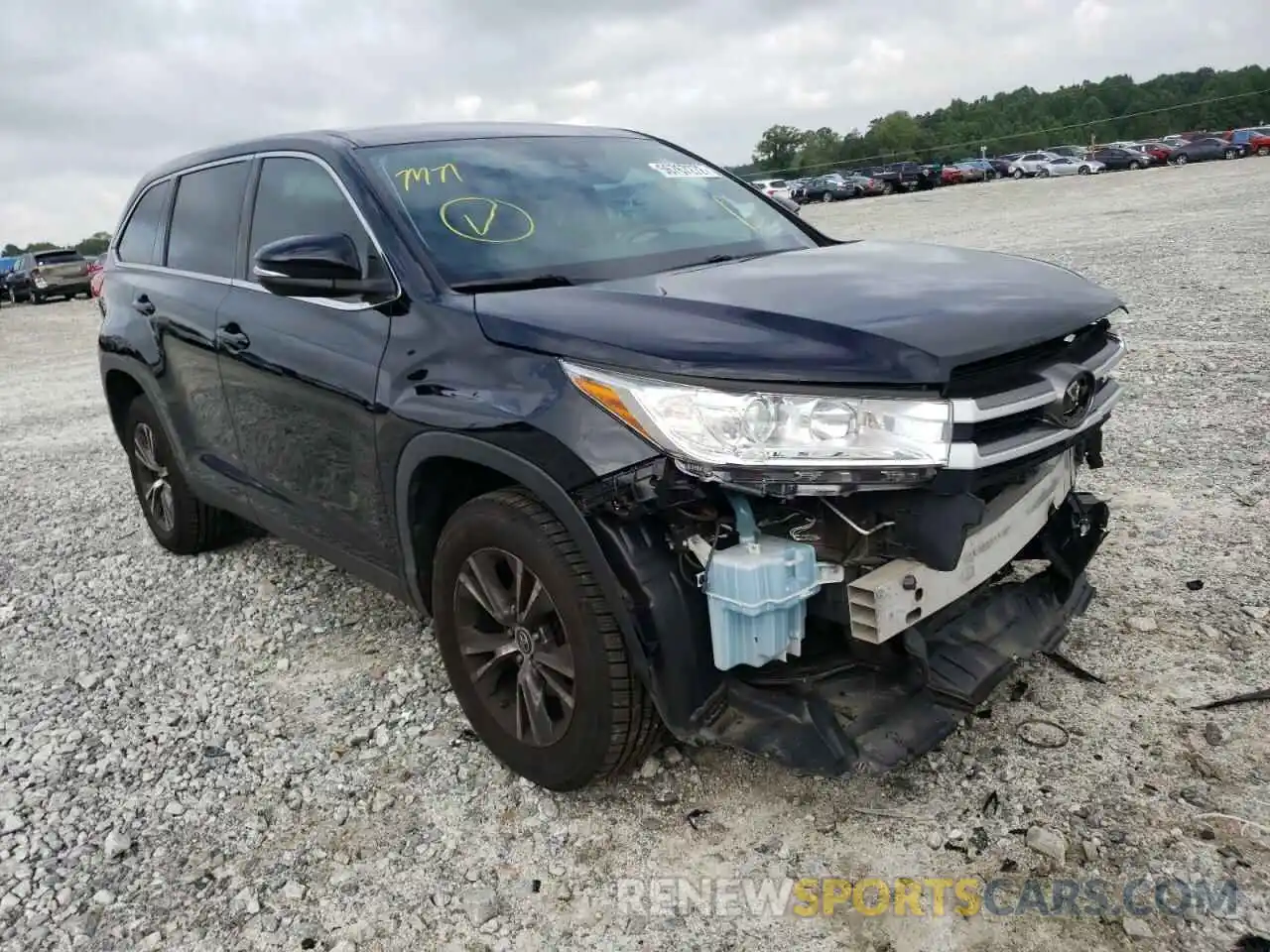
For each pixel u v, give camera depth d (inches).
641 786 116.6
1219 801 105.8
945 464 92.3
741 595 94.9
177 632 171.3
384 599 176.4
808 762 98.1
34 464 308.2
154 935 100.7
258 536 215.6
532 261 128.9
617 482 96.9
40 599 191.8
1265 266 437.7
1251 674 127.9
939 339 94.0
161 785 125.8
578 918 98.9
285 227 150.4
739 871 102.9
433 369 115.8
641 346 97.2
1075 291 113.7
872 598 97.3
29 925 103.2
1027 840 102.3
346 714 139.3
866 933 93.7
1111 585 154.0
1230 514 176.4
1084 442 126.6
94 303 1106.1
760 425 91.4
